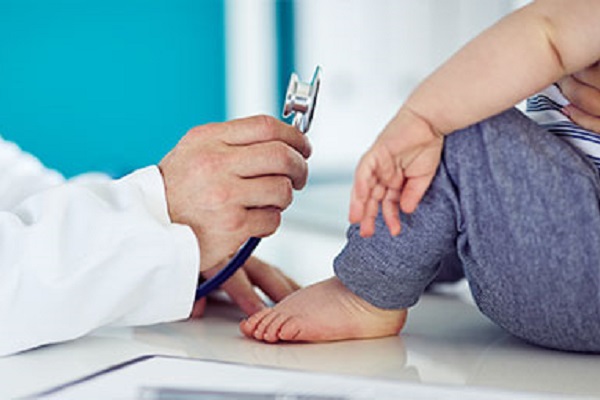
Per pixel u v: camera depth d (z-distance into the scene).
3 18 3.09
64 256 0.81
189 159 0.87
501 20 0.78
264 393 0.57
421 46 2.71
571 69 0.76
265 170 0.86
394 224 0.76
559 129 0.85
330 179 3.11
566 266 0.79
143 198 0.86
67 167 3.22
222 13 3.57
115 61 3.30
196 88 3.52
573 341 0.84
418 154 0.77
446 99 0.76
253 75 3.62
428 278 0.90
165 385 0.59
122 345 0.87
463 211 0.81
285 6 3.56
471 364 0.82
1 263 0.81
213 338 0.94
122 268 0.82
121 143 3.33
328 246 2.08
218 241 0.87
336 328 0.92
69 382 0.61
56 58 3.18
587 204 0.77
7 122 3.12
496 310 0.85
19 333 0.81
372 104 3.04
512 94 0.76
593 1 0.75
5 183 1.24
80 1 3.20
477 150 0.79
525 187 0.78
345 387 0.59
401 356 0.86
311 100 0.89
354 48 3.14
